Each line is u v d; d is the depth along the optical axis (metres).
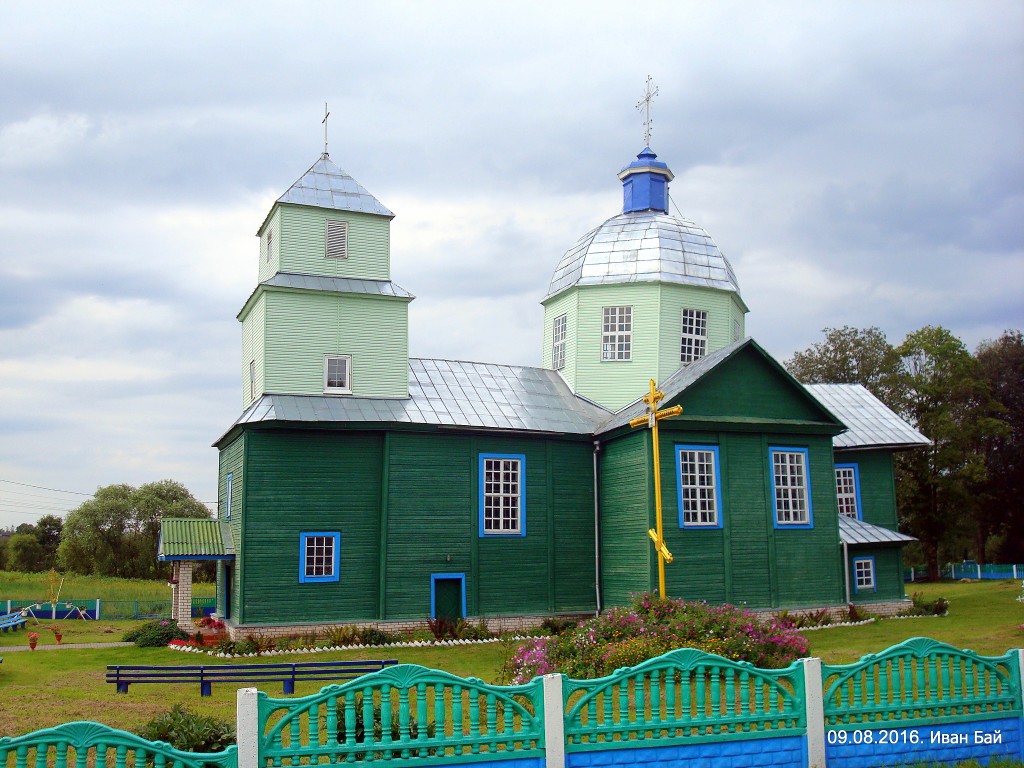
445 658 24.11
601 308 33.97
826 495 30.34
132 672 20.17
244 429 26.97
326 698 9.69
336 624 26.91
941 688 12.03
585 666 16.36
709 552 28.08
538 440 30.41
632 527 28.56
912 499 58.84
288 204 29.88
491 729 10.12
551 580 29.64
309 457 27.42
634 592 28.14
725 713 11.00
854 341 64.00
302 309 29.16
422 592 27.95
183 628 28.61
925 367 59.62
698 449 28.58
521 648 18.36
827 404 38.62
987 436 58.91
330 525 27.36
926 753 11.71
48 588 54.91
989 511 62.47
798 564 29.45
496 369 34.09
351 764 9.56
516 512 29.72
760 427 29.34
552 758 10.12
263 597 26.33
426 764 9.77
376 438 28.34
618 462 29.81
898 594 34.38
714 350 34.06
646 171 36.84
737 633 17.39
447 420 29.03
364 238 30.86
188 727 11.77
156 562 70.50
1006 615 31.28
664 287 33.28
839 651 22.75
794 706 11.27
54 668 24.19
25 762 8.72
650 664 10.85
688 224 35.75
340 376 29.39
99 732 8.96
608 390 33.38
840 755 11.34
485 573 28.81
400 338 30.34
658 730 10.63
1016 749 12.16
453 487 28.89
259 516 26.61
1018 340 64.06
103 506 70.81
